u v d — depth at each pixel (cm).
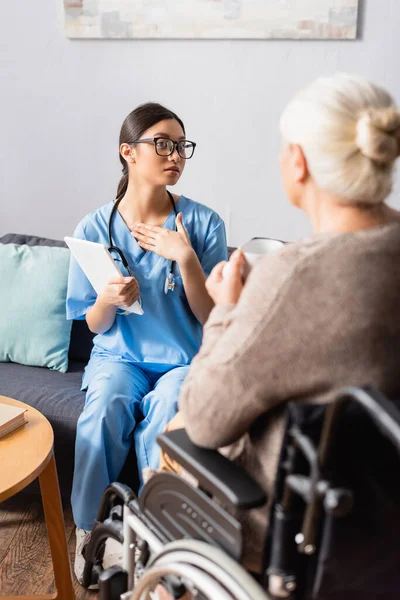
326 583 89
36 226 288
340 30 240
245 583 87
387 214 101
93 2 256
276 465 93
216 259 202
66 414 190
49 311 221
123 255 194
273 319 90
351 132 93
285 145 102
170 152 189
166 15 252
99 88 267
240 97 256
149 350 197
